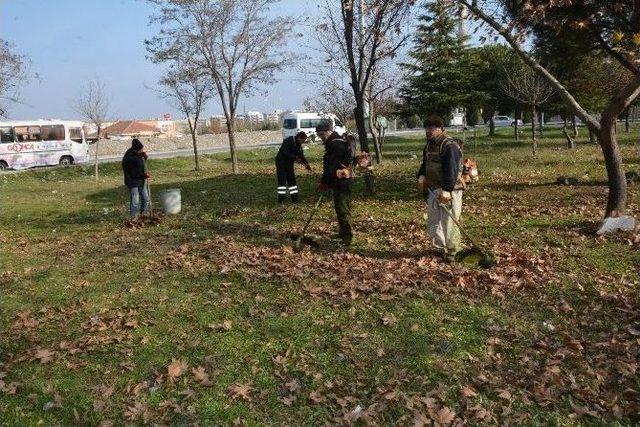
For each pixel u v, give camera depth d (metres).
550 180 15.20
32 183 24.11
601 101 31.16
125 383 4.63
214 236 10.13
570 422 3.86
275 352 5.04
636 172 14.61
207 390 4.46
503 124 66.69
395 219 10.63
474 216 10.60
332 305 6.05
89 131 42.97
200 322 5.81
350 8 11.79
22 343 5.53
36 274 8.16
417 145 35.41
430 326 5.41
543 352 4.82
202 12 21.52
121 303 6.57
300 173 21.14
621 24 11.30
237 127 59.91
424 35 17.47
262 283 6.95
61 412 4.25
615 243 8.06
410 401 4.10
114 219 12.89
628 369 4.44
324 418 4.02
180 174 24.31
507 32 9.27
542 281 6.52
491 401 4.13
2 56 22.19
